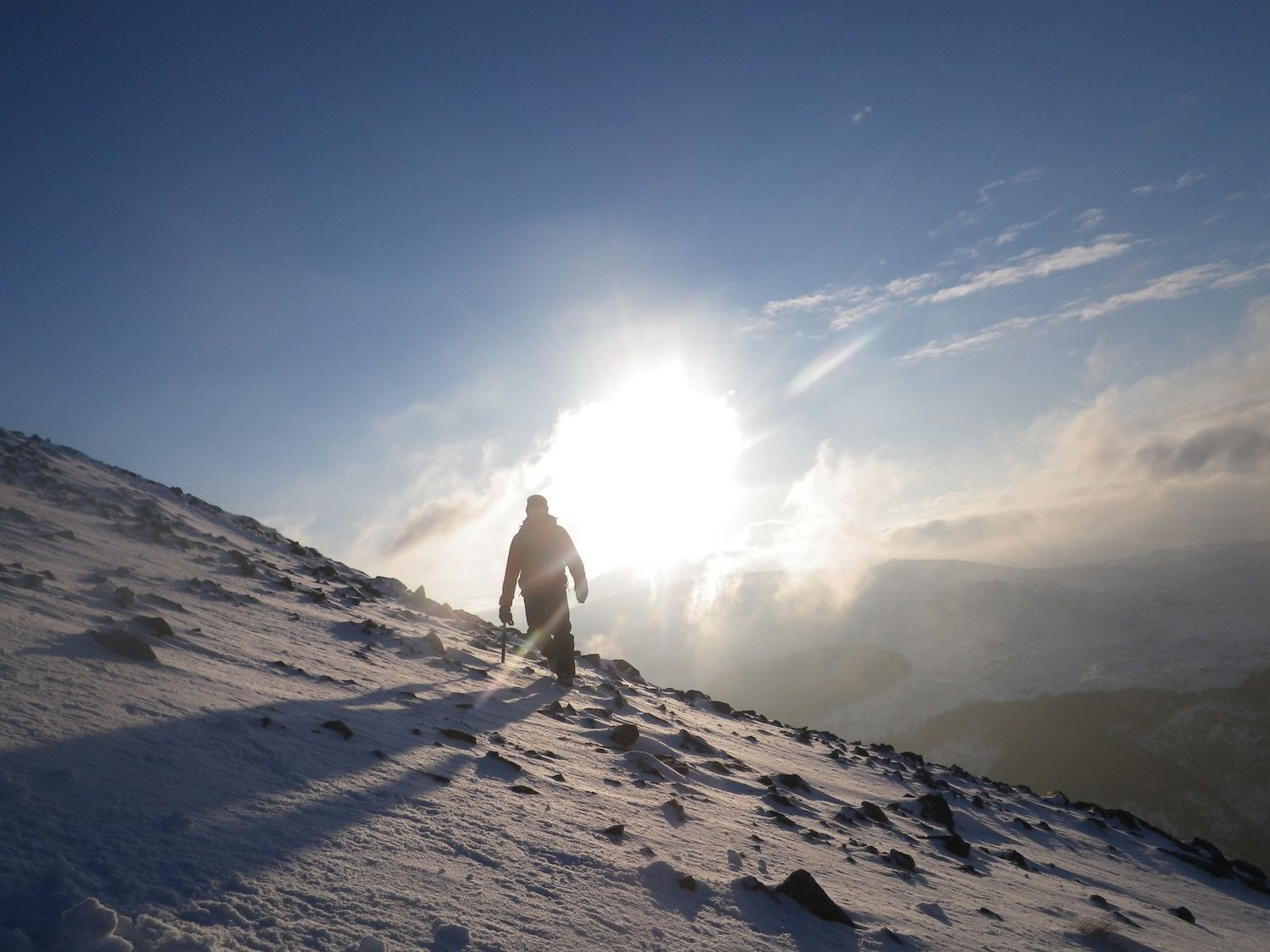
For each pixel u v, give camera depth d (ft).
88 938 6.78
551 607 35.04
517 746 20.67
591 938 9.56
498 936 8.91
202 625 25.79
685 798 20.22
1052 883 23.91
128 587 27.32
